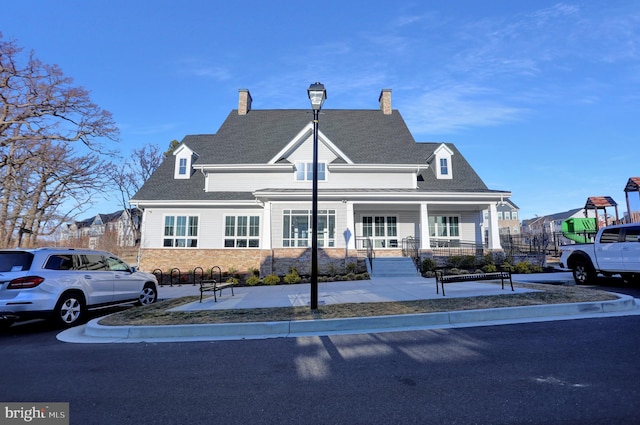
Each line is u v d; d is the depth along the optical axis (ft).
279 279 50.85
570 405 11.30
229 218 69.00
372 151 72.13
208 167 70.69
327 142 69.15
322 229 60.95
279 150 72.84
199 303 32.76
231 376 15.01
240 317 25.23
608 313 24.80
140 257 66.18
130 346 20.33
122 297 32.94
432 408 11.45
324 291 38.24
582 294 29.25
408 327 22.82
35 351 19.69
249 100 90.12
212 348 19.44
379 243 67.97
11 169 69.77
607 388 12.50
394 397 12.39
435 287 38.75
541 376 13.80
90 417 11.52
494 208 59.00
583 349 16.93
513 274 50.70
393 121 82.69
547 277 46.50
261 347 19.38
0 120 65.82
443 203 58.95
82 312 28.32
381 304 28.45
